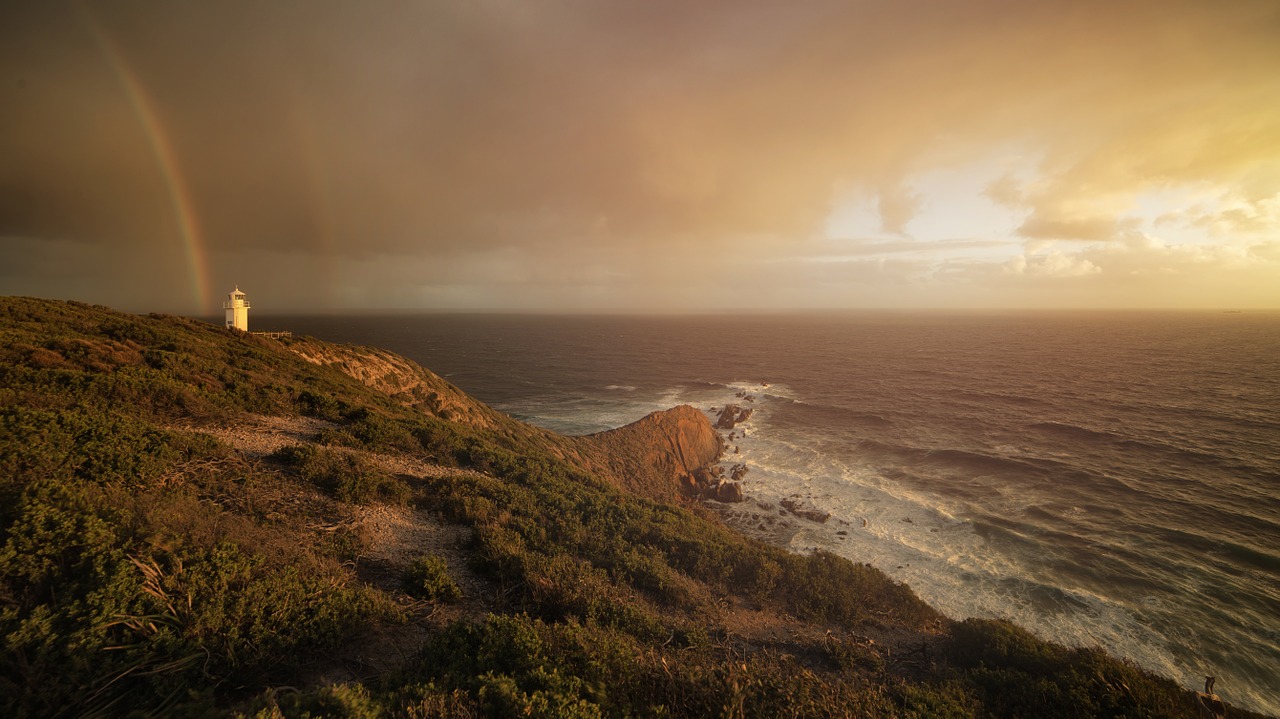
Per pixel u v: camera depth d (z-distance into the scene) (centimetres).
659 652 841
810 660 1048
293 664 647
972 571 2842
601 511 1720
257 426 1789
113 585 639
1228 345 15775
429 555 1066
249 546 868
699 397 8481
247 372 2383
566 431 6216
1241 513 3578
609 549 1412
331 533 1111
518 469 2002
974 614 2447
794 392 8756
